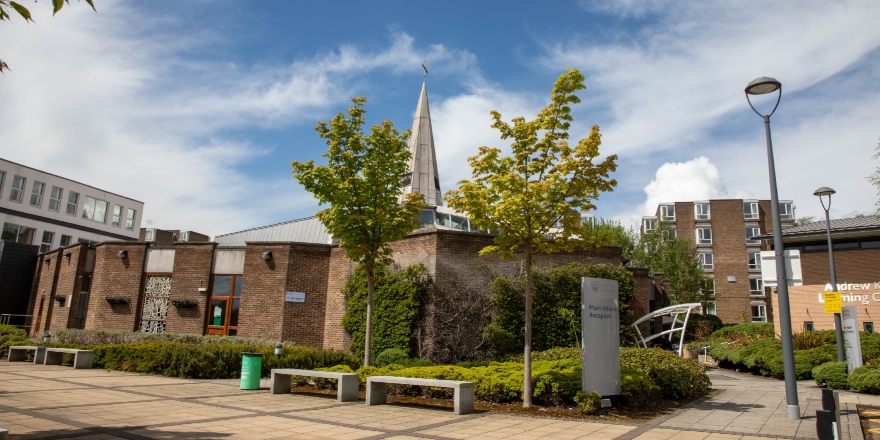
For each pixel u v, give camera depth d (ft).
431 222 98.48
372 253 49.16
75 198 155.84
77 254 89.20
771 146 35.68
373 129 48.78
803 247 94.94
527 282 36.19
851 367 47.85
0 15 12.00
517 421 29.66
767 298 170.40
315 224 99.71
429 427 27.20
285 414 29.99
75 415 26.48
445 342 59.47
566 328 62.03
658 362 42.16
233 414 29.22
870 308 75.56
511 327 60.85
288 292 69.72
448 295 61.05
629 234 160.56
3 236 135.13
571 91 36.60
